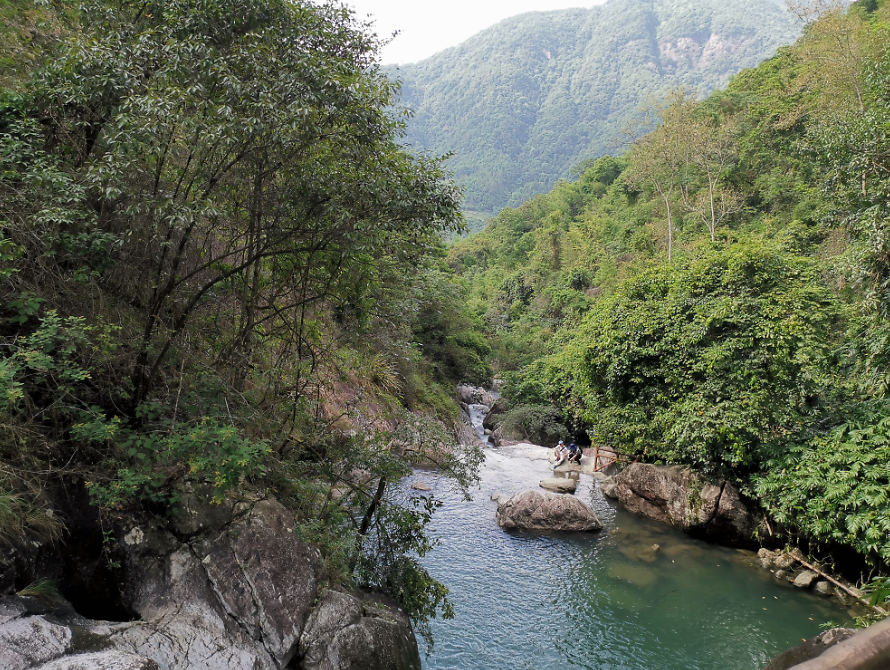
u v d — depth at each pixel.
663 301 15.03
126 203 6.79
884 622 1.02
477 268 71.81
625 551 12.69
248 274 8.64
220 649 5.75
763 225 34.66
